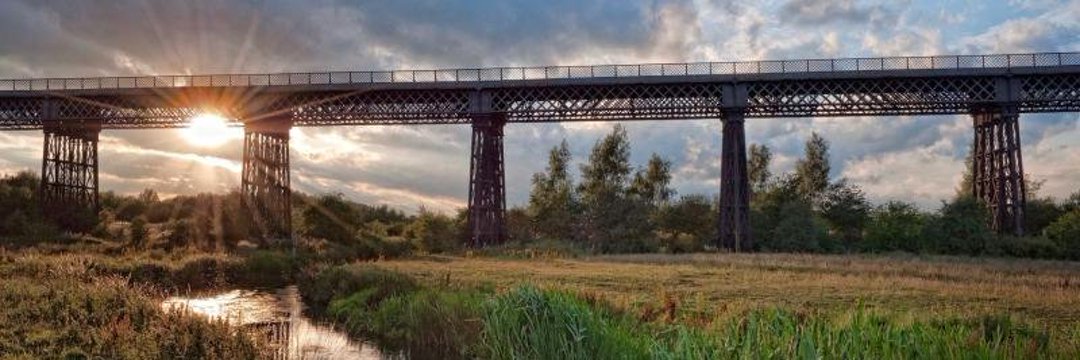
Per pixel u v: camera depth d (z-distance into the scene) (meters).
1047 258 47.19
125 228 63.91
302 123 60.00
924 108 55.44
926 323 14.53
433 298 21.16
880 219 57.94
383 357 16.94
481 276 29.44
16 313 15.37
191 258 37.62
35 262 29.22
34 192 73.38
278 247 50.19
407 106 59.19
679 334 12.23
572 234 67.75
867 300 21.50
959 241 50.50
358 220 66.50
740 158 55.12
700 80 55.22
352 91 58.12
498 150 59.03
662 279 28.20
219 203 61.38
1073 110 53.56
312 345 18.30
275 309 25.86
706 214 78.44
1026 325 15.37
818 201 78.19
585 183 82.31
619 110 57.19
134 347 13.16
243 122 59.91
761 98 56.56
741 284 26.08
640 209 65.19
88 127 62.91
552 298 14.73
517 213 83.25
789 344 10.83
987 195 56.06
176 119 60.97
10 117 61.59
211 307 25.86
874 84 54.81
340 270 31.48
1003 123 53.59
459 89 57.53
